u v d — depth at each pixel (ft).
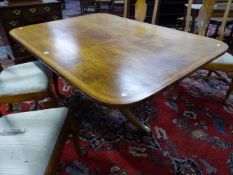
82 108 5.64
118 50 3.50
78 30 4.55
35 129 2.92
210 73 6.75
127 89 2.44
